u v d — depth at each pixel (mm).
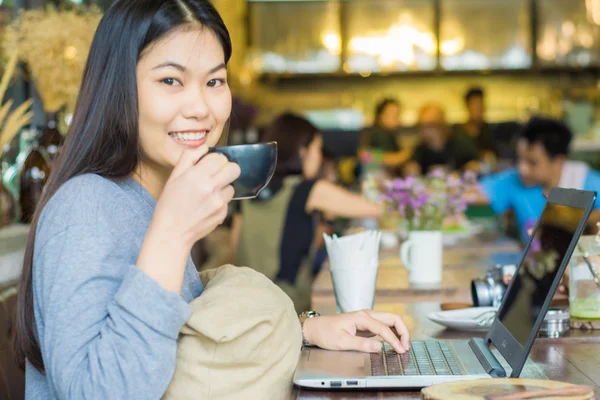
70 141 1238
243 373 1173
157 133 1239
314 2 9180
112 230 1148
